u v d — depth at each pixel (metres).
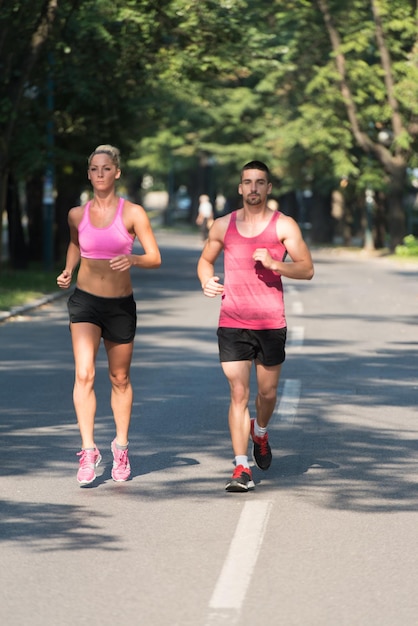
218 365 30.30
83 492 16.42
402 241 104.12
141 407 23.69
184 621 10.98
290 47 103.00
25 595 11.80
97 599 11.67
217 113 128.00
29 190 79.12
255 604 11.50
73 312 16.94
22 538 13.98
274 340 16.86
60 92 63.62
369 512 15.31
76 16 57.91
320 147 105.00
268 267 16.20
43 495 16.22
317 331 38.72
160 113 70.12
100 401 24.39
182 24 56.88
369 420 22.50
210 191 172.12
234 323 16.83
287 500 15.98
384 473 17.81
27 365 30.28
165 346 34.50
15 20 54.06
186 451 19.39
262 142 128.88
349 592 11.91
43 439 20.28
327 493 16.42
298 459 18.84
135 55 60.44
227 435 20.77
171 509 15.44
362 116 102.31
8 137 57.44
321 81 101.00
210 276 16.97
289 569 12.71
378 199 115.12
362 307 48.66
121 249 16.80
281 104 118.75
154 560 13.04
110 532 14.26
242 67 59.91
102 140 69.12
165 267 82.31
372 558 13.16
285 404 24.23
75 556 13.20
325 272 77.81
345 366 30.25
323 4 99.88
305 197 181.38
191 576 12.45
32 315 45.84
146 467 18.12
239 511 15.31
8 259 84.62
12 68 57.22
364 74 100.12
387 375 28.72
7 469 17.88
